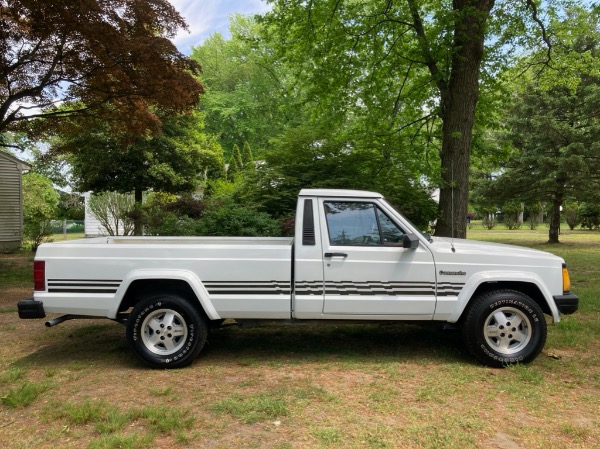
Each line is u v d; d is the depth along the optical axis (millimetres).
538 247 18562
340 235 4652
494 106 12172
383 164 11227
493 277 4574
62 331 6039
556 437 3119
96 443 2992
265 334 5852
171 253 4555
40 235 18766
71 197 43781
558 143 19391
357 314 4578
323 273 4562
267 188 11180
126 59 8984
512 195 21203
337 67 11750
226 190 15953
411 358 4820
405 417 3412
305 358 4836
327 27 11594
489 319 4551
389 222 4723
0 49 9094
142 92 9602
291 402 3674
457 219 9648
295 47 12172
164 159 19984
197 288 4488
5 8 8180
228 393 3865
